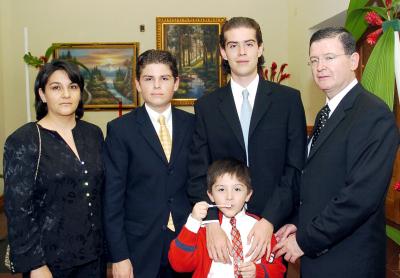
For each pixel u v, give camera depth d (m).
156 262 1.89
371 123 1.50
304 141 1.84
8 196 1.67
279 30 6.48
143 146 1.92
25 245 1.66
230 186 1.73
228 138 1.85
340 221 1.46
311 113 5.52
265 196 1.83
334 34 1.60
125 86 6.40
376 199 1.46
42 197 1.73
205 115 1.92
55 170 1.73
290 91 1.88
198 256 1.71
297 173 1.79
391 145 1.48
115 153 1.92
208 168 1.83
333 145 1.58
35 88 1.88
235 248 1.71
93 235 1.81
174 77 1.98
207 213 1.77
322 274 1.58
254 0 6.44
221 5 6.42
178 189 1.95
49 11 6.32
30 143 1.71
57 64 1.83
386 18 2.02
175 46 6.40
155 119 1.99
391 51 1.89
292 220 1.85
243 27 1.79
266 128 1.82
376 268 1.55
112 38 6.39
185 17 6.38
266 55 6.48
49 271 1.71
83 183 1.79
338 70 1.59
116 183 1.90
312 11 5.27
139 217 1.93
